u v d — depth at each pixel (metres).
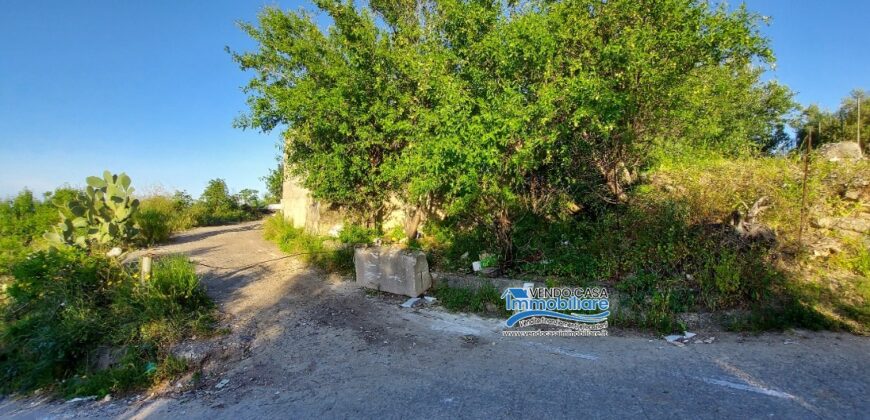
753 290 5.21
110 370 4.89
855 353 4.25
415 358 4.75
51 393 4.77
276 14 9.68
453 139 5.78
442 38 7.70
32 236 11.61
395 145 9.00
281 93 8.72
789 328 4.89
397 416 3.58
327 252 9.28
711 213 6.49
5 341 5.46
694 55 6.02
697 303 5.45
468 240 8.36
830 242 6.18
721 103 8.19
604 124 5.87
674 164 7.79
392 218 10.72
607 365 4.30
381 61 8.23
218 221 19.72
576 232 7.37
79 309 5.56
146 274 6.35
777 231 6.36
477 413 3.53
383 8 9.88
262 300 7.08
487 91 6.13
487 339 5.21
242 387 4.40
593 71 5.78
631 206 6.84
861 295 5.26
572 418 3.36
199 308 6.19
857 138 17.23
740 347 4.54
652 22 6.00
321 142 9.12
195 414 3.95
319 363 4.79
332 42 9.16
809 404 3.38
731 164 7.93
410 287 6.83
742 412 3.32
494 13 6.60
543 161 6.34
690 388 3.73
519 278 6.56
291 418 3.69
